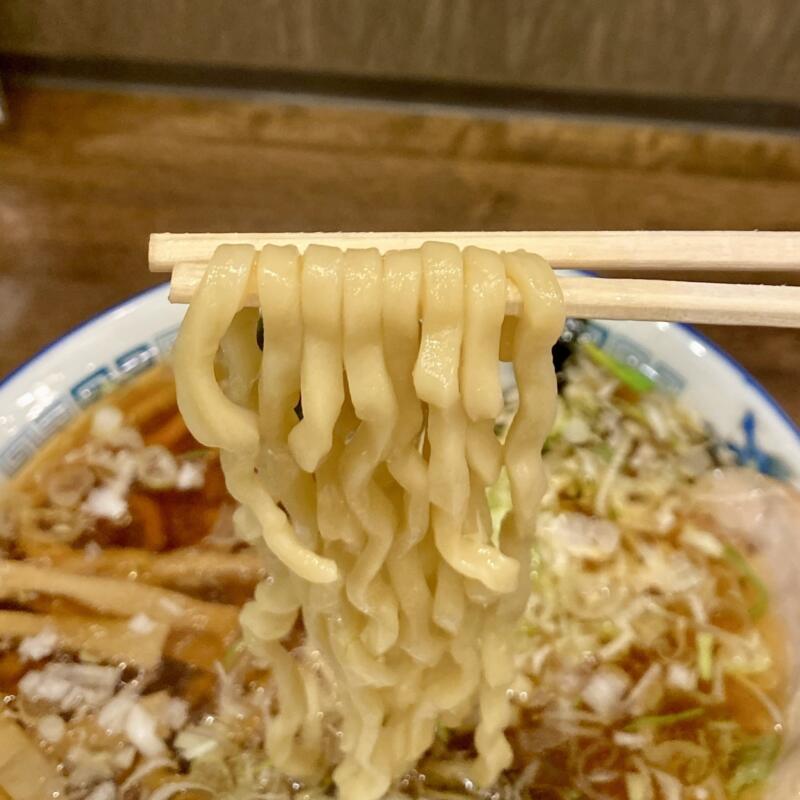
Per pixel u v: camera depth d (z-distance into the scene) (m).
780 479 0.30
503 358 0.18
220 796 0.27
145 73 0.40
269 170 0.38
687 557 0.31
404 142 0.39
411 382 0.18
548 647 0.30
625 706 0.29
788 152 0.39
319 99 0.40
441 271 0.17
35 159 0.37
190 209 0.36
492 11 0.38
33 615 0.29
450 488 0.18
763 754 0.28
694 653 0.30
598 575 0.31
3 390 0.31
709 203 0.37
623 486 0.32
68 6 0.38
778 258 0.19
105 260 0.35
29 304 0.34
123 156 0.38
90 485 0.31
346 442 0.19
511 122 0.40
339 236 0.19
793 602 0.30
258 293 0.17
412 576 0.21
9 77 0.40
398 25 0.38
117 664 0.29
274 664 0.24
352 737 0.24
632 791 0.27
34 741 0.27
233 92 0.40
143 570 0.30
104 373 0.32
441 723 0.27
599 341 0.33
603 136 0.39
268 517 0.19
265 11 0.38
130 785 0.27
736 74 0.39
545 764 0.28
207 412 0.17
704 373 0.32
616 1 0.37
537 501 0.19
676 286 0.18
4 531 0.30
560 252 0.19
